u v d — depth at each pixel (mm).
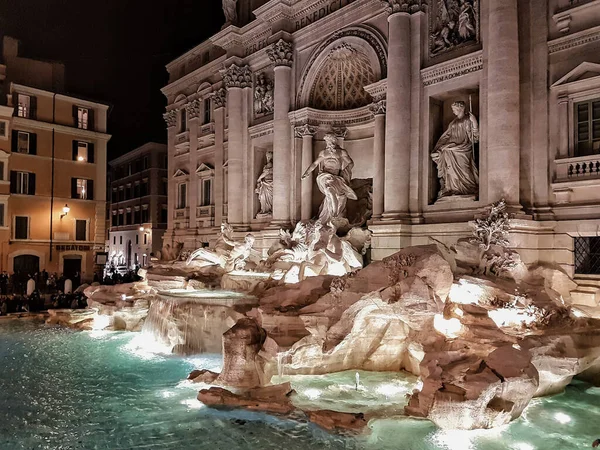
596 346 13961
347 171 26125
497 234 17188
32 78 44062
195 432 11734
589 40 17172
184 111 40594
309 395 14062
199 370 16031
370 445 10930
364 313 15875
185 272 26078
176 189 41000
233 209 32062
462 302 15555
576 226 17312
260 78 31578
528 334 13719
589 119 17250
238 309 18188
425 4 21609
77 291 32062
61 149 43250
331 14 26234
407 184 21422
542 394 13891
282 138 28438
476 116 20484
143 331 21656
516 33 18281
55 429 11969
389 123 21641
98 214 45156
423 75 21391
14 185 40688
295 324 15586
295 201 28109
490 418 11500
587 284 17109
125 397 14148
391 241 21094
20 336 22797
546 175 18047
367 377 15852
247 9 32562
